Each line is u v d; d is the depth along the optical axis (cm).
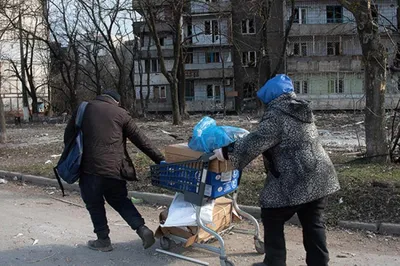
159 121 3338
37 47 4612
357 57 4178
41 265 451
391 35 895
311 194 348
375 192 624
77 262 459
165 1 2622
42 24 3416
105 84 5006
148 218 646
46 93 5425
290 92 364
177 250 488
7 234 558
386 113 918
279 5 3966
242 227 575
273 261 367
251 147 348
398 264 440
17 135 2302
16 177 983
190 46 4444
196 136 416
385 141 907
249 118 3234
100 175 459
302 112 352
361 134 1819
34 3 2186
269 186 360
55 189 866
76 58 4028
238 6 2145
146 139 484
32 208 707
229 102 4638
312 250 365
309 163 348
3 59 4497
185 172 430
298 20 4247
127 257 472
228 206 475
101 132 464
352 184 679
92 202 474
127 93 4303
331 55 4244
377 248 491
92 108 471
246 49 4331
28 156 1353
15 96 5225
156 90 4909
